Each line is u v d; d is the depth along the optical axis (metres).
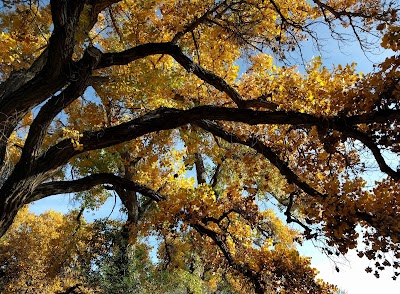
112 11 7.39
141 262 11.80
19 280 16.80
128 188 7.09
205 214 6.93
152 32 6.61
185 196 6.81
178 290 11.41
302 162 5.81
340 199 4.14
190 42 7.46
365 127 4.72
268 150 5.92
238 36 6.97
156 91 6.16
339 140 4.73
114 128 5.53
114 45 7.17
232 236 7.97
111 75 6.34
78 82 5.37
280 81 6.11
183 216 6.79
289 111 5.02
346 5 6.79
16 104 5.50
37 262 17.03
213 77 6.41
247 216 7.72
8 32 5.93
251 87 7.58
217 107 5.35
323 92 5.20
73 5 4.92
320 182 5.36
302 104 5.32
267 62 7.64
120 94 6.04
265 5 7.03
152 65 6.82
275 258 6.83
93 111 7.16
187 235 9.16
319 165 5.64
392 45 3.58
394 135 4.32
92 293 11.43
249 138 6.24
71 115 7.52
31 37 5.83
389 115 4.15
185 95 7.64
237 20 7.08
